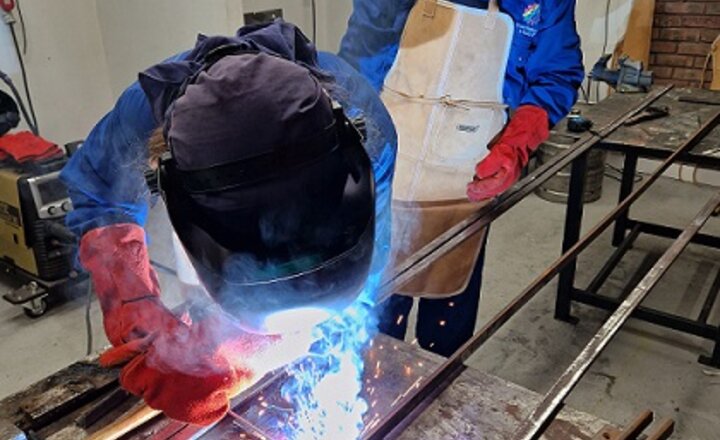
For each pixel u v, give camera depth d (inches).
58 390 38.0
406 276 45.6
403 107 66.4
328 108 23.6
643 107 96.5
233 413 36.7
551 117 64.3
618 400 78.5
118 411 37.0
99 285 35.8
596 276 101.7
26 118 120.3
